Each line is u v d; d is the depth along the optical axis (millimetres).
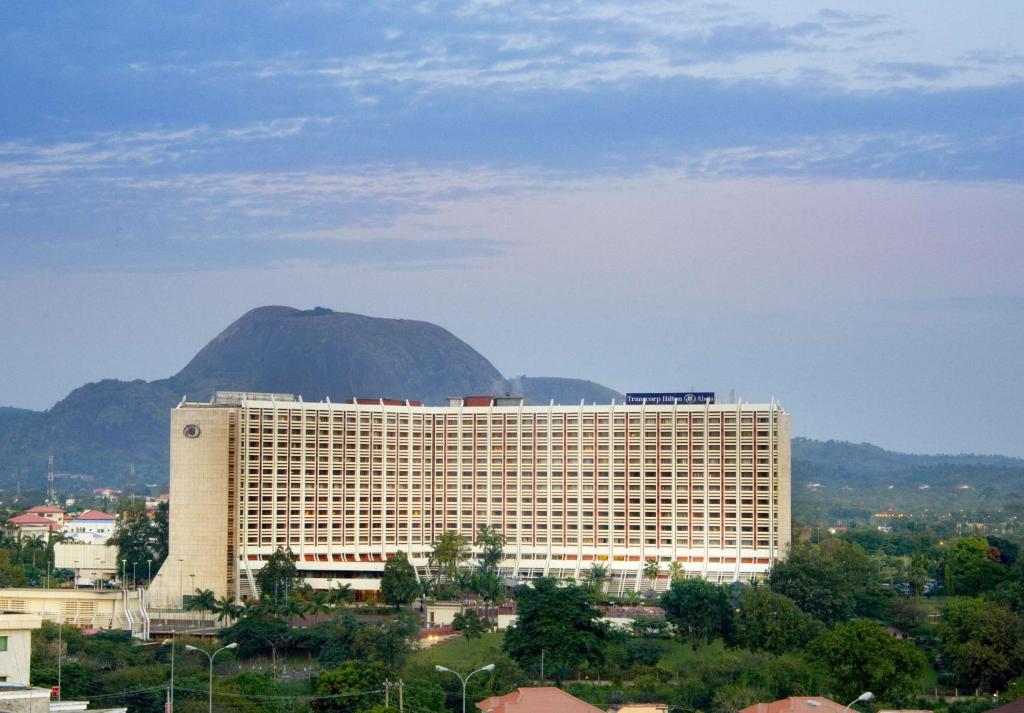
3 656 159875
